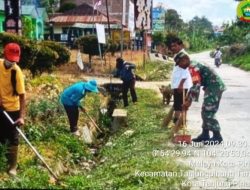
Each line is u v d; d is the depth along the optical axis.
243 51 54.56
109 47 30.86
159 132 11.14
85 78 23.28
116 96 19.03
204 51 110.56
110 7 50.50
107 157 10.23
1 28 33.19
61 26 50.16
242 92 21.30
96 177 8.54
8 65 7.54
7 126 7.73
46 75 18.19
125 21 50.19
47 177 7.84
